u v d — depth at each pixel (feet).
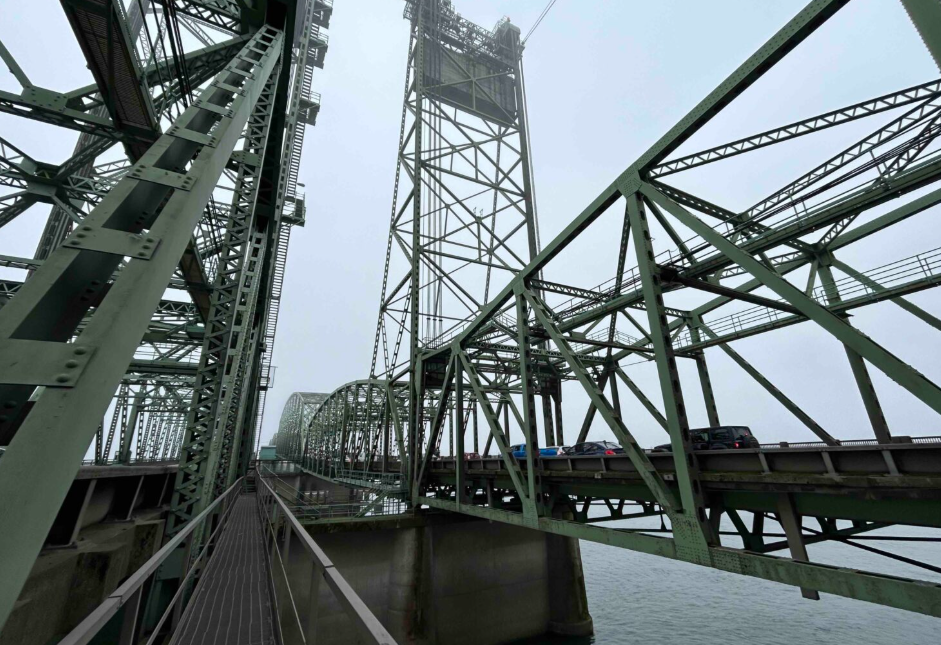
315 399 352.69
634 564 171.73
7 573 7.24
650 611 109.60
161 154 17.65
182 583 17.71
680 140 36.60
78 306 12.42
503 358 95.25
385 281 128.77
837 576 23.48
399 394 153.58
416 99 118.11
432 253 109.50
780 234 43.04
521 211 121.49
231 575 26.30
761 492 33.37
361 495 128.26
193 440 34.83
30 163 47.14
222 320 38.09
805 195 41.22
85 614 26.22
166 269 13.76
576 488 51.44
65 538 28.30
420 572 79.82
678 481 32.68
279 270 136.36
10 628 19.06
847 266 56.44
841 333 29.84
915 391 26.53
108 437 144.97
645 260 37.42
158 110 42.01
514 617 88.43
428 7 131.64
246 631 17.21
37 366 9.41
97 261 12.91
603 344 65.16
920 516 25.45
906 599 20.45
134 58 34.91
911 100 34.37
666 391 33.99
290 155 91.50
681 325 80.94
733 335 68.39
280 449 474.49
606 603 117.91
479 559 87.97
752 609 109.81
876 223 53.11
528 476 51.98
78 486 29.27
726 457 36.22
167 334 85.76
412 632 75.61
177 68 35.42
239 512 56.59
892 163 37.83
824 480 28.58
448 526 86.02
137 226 15.84
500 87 138.62
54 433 8.76
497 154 130.82
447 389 82.33
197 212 16.94
